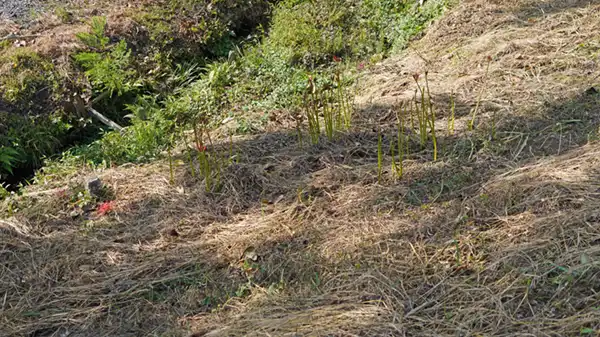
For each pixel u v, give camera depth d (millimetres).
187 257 4207
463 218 4074
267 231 4324
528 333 3172
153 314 3803
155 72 6922
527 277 3492
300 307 3637
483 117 5215
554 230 3768
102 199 4883
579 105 5062
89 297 3967
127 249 4332
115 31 7199
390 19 7578
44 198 4934
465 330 3271
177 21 7523
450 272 3695
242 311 3711
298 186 4762
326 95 6160
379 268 3818
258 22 8141
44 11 7652
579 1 6797
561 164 4371
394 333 3326
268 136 5523
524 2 6992
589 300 3277
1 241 4457
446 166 4688
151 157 5531
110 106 6688
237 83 6734
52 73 6508
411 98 5684
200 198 4773
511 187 4227
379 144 4547
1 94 6242
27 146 6023
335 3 7848
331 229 4258
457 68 6117
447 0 7383
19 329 3762
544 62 5789
